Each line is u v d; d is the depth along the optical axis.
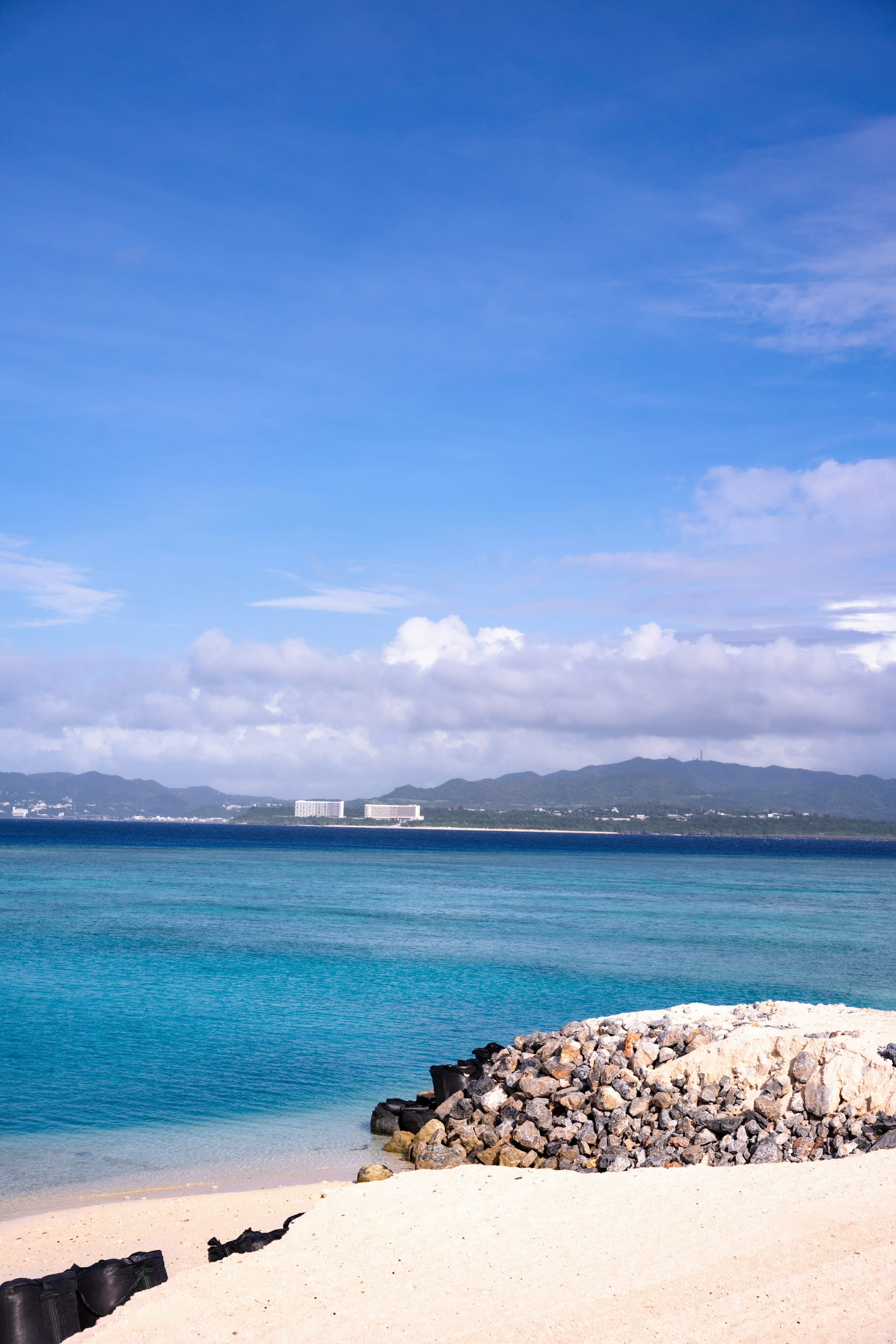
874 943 49.78
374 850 183.38
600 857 179.12
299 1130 17.95
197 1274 9.34
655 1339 7.13
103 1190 14.69
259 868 111.69
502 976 36.34
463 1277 8.76
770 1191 10.72
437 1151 16.19
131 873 95.06
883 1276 7.88
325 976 35.44
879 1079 14.94
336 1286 8.74
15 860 116.19
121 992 31.28
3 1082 20.81
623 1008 30.67
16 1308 9.20
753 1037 16.94
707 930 55.12
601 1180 11.89
